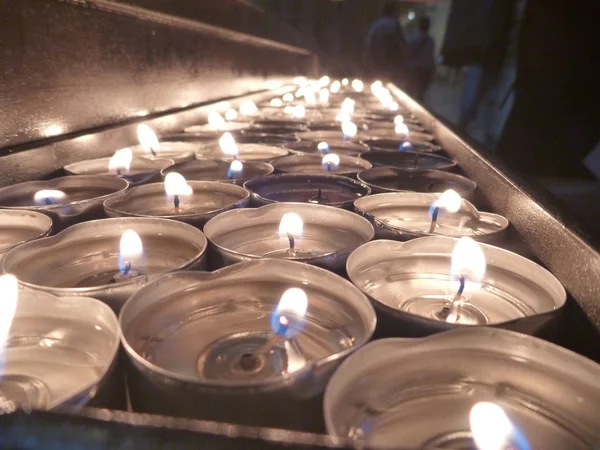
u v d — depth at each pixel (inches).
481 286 3.6
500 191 5.1
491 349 2.6
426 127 10.5
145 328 2.7
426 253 3.8
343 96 17.4
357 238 4.2
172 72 9.6
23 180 5.1
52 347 2.7
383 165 6.6
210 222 3.9
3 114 5.2
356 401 2.3
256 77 16.0
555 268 3.5
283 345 2.7
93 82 6.9
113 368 2.1
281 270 3.2
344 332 2.8
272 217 4.5
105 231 4.0
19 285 2.7
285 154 7.1
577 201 12.4
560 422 2.3
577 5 13.4
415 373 2.5
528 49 14.6
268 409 2.0
